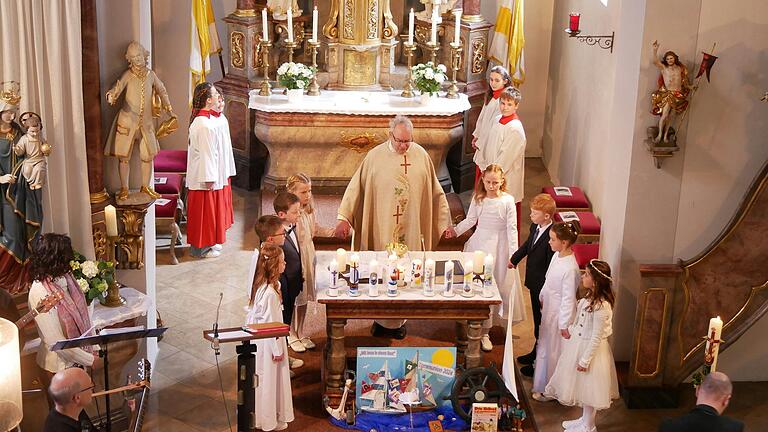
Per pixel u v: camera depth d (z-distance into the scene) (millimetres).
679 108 7660
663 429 5887
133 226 8125
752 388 8445
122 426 7215
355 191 8984
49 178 7414
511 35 12125
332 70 12328
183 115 12703
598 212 10586
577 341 7602
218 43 12039
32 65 7141
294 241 8305
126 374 7910
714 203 8086
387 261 8055
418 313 7773
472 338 7906
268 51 12273
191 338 9141
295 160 11922
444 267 8133
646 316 7961
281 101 11758
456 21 11711
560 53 12844
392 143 8820
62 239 6742
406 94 11992
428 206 9086
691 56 7742
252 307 7535
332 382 7973
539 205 8297
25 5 6992
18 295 7418
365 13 12039
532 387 8391
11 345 5754
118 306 7801
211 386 8422
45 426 5801
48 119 7301
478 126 10969
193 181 10391
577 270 7820
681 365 8109
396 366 7867
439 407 7973
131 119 7898
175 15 12320
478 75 12562
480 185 8828
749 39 7711
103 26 7781
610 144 8305
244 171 12609
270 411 7633
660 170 7988
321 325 9281
